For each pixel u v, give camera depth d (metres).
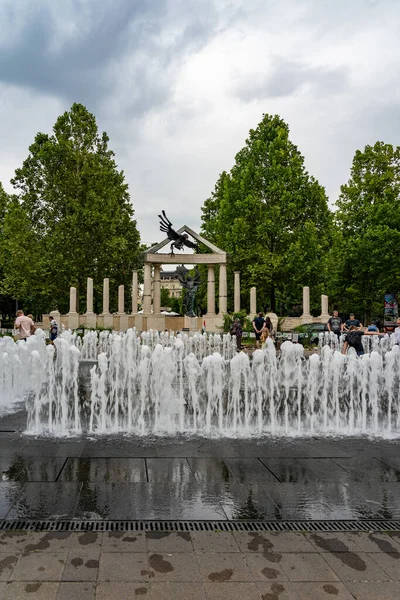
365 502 4.91
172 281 118.25
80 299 45.91
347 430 8.20
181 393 8.83
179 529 4.22
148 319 37.16
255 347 25.17
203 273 46.41
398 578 3.51
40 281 37.12
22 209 37.69
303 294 36.06
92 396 10.05
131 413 9.21
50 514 4.46
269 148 38.41
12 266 37.94
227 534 4.14
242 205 36.81
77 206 36.47
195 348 25.61
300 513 4.60
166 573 3.51
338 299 41.47
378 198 36.50
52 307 52.12
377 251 33.28
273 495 5.06
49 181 37.88
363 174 37.84
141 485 5.27
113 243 37.25
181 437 7.51
